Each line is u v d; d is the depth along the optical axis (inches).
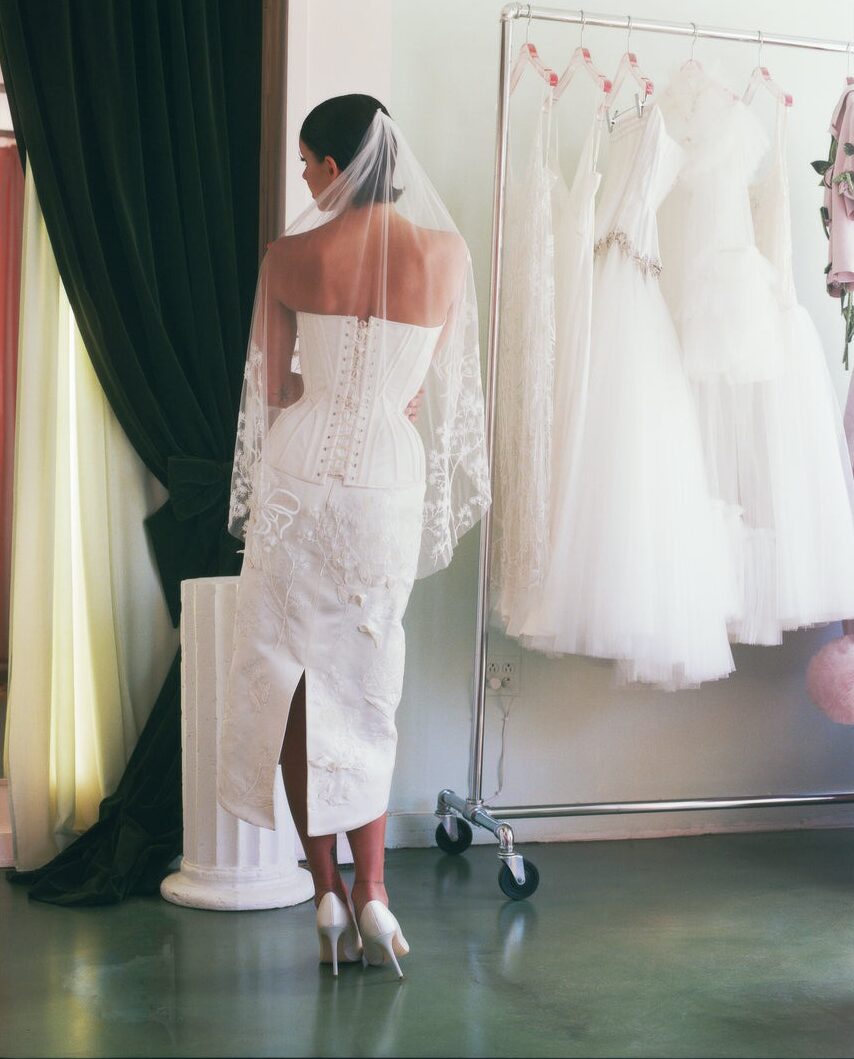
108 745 124.7
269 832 111.8
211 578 114.6
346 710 90.2
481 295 136.6
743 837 142.9
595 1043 79.6
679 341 125.8
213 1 128.8
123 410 124.0
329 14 127.0
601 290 122.6
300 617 88.4
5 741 121.1
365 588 89.0
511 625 124.0
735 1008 86.6
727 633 126.3
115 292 125.8
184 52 126.0
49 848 122.0
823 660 131.3
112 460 125.9
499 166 123.1
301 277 89.0
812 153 145.5
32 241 122.9
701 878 123.6
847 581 125.0
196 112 127.3
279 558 88.3
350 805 89.4
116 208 123.6
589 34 139.1
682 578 118.1
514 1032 81.2
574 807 126.0
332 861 93.2
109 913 107.8
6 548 195.6
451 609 137.4
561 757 140.6
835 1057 78.1
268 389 91.4
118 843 115.9
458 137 136.0
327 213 90.1
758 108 144.0
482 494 98.5
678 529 118.6
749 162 125.0
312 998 86.7
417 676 136.5
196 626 111.2
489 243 136.9
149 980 90.2
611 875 124.4
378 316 89.1
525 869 114.8
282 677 88.2
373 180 89.7
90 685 126.0
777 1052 78.7
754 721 146.3
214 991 88.0
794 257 144.9
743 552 124.0
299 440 88.8
